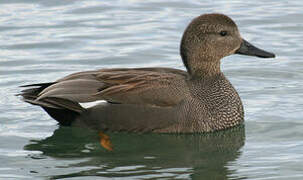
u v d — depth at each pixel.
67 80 14.68
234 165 13.01
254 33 20.33
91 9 22.36
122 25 21.11
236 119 14.96
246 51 15.22
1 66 18.38
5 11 22.05
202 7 22.36
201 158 13.45
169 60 18.75
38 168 12.97
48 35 20.34
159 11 22.14
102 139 14.47
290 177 12.30
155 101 14.45
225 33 14.97
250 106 16.00
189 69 15.12
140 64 18.50
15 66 18.41
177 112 14.43
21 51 19.31
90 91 14.53
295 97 16.38
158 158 13.50
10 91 16.92
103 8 22.47
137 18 21.64
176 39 20.03
